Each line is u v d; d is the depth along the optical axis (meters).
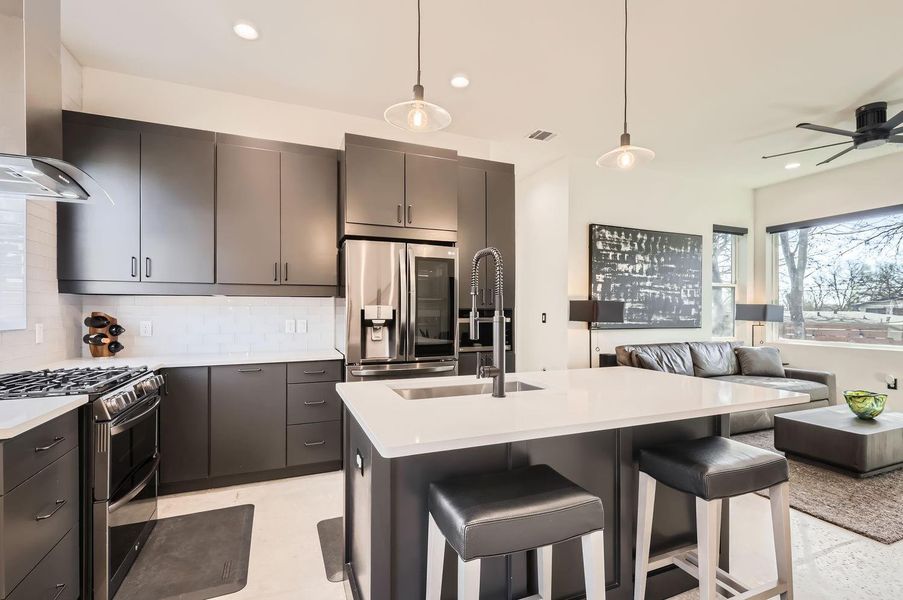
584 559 1.24
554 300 4.97
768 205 5.75
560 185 4.88
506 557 1.47
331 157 3.31
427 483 1.38
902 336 4.52
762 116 3.70
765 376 4.80
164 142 2.86
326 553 2.07
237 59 2.85
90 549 1.69
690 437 1.83
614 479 1.65
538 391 1.77
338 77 3.07
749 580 1.84
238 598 1.75
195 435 2.74
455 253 3.38
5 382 1.85
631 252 5.04
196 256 2.92
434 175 3.41
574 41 2.63
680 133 4.07
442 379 2.04
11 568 1.25
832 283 5.11
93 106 2.96
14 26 1.64
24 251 2.30
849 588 1.79
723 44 2.66
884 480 2.89
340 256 3.30
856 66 2.92
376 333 3.12
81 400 1.60
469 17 2.41
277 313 3.46
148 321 3.11
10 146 1.63
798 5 2.30
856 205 4.86
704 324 5.53
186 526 2.32
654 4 2.29
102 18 2.43
